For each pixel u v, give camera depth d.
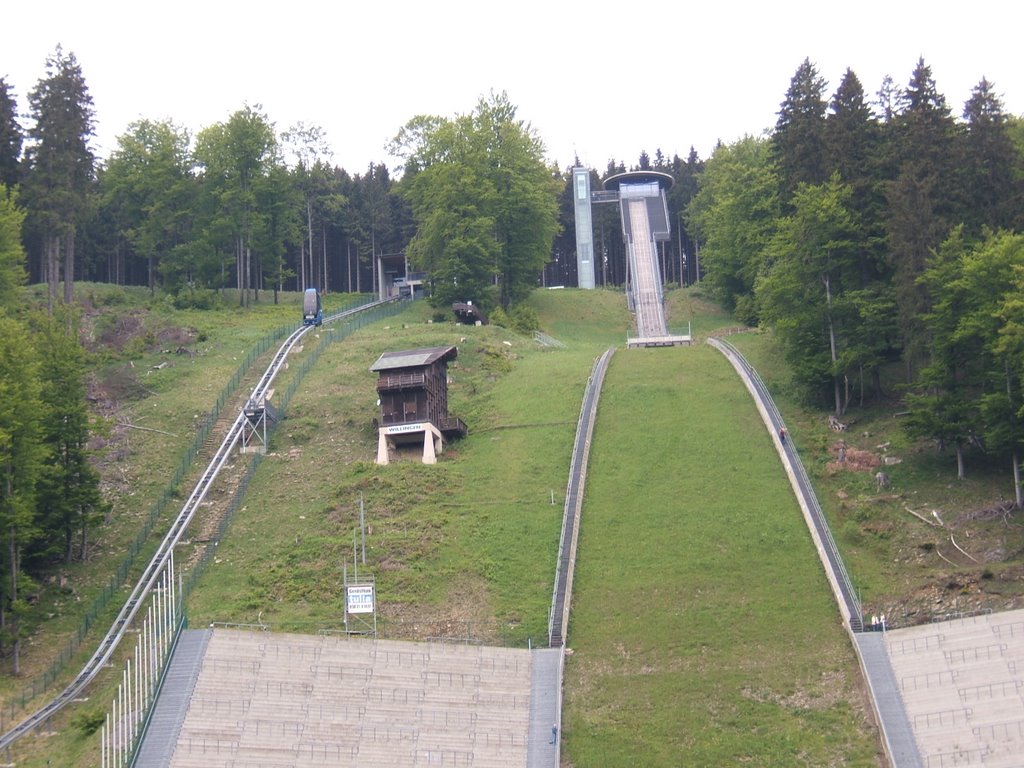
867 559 69.50
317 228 171.75
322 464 86.50
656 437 86.19
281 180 140.50
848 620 62.53
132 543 76.62
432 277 132.50
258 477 85.12
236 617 66.38
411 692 58.94
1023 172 91.69
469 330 118.06
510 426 90.88
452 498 79.69
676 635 63.41
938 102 98.00
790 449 82.25
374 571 70.88
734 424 87.56
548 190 153.62
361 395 98.25
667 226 169.12
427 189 137.00
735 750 54.47
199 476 85.50
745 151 161.12
